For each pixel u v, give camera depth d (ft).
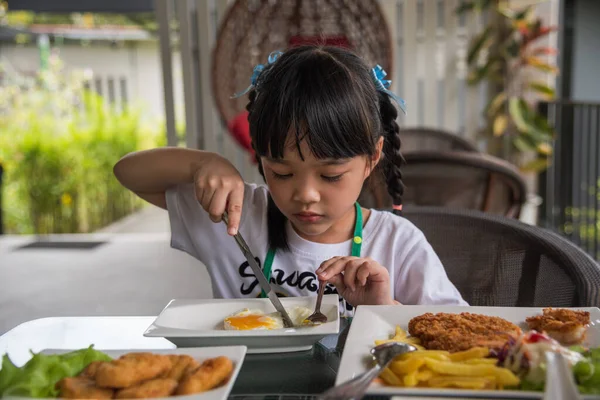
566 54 16.65
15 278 11.93
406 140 10.91
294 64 3.30
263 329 2.93
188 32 14.62
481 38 14.08
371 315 3.05
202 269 12.33
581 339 2.72
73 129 17.84
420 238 4.25
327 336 3.10
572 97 16.75
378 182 4.49
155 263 12.79
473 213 4.58
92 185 17.58
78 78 22.20
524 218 15.93
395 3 14.58
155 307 10.33
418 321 2.89
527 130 14.12
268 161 3.26
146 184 4.39
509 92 14.70
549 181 14.84
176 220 4.42
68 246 14.30
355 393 2.26
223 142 15.11
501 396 2.28
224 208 3.58
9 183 16.71
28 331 3.17
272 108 3.18
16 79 21.76
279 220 4.25
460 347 2.60
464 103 15.31
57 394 2.33
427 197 7.98
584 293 3.37
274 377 2.65
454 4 14.74
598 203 13.50
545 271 3.91
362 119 3.25
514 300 4.13
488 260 4.36
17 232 16.84
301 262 4.17
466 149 10.69
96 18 27.81
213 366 2.43
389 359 2.51
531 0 13.98
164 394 2.30
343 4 11.55
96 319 3.37
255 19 11.80
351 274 3.41
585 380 2.34
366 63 3.95
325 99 3.13
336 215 3.32
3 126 17.58
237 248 4.29
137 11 15.33
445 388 2.39
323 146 3.10
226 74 11.57
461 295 4.41
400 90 15.19
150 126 22.44
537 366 2.39
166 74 14.90
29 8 15.07
